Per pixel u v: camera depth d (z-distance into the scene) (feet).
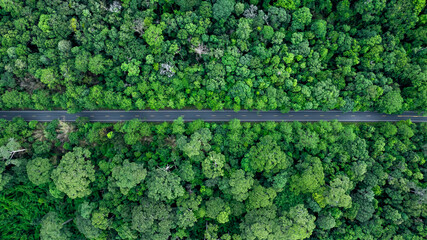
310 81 262.06
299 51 256.52
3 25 256.52
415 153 257.14
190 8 253.44
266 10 262.67
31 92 262.67
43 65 261.03
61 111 284.41
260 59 259.19
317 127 260.42
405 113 284.82
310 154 263.08
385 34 264.72
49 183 258.57
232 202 253.03
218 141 258.57
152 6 256.73
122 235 242.78
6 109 278.46
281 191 255.50
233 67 255.09
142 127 254.88
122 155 254.27
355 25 270.87
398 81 272.92
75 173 238.07
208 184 248.93
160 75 256.32
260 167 244.01
